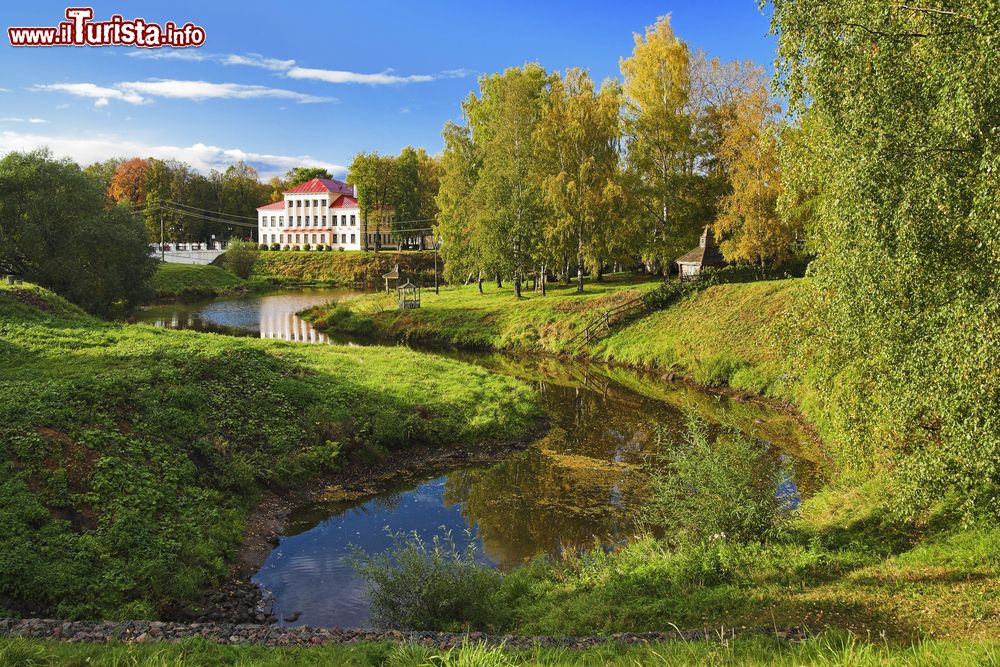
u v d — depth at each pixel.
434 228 69.69
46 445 16.73
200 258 103.62
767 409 31.80
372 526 19.12
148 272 52.44
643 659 8.76
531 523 19.05
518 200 55.06
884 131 10.84
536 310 52.81
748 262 51.31
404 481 22.75
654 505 19.19
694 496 15.09
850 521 15.85
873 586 11.66
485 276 65.06
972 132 9.80
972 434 10.04
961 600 10.48
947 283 10.96
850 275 12.30
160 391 22.28
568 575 14.80
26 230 46.69
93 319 34.16
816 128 13.36
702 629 10.67
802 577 12.59
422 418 26.92
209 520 17.38
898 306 11.63
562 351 46.84
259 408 24.33
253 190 139.38
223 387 24.73
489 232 56.12
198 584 14.80
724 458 14.93
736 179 45.19
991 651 7.19
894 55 11.05
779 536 14.59
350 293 90.62
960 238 10.64
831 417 15.69
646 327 45.31
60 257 47.28
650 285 55.06
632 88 56.16
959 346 9.99
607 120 51.44
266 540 17.92
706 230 53.94
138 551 14.76
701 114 57.53
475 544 17.77
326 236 126.81
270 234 130.88
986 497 11.67
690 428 15.91
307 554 17.28
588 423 29.86
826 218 14.02
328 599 14.80
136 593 13.69
